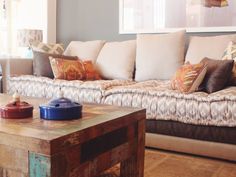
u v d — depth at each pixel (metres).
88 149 1.29
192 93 2.27
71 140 1.17
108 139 1.41
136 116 1.60
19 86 3.17
